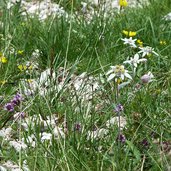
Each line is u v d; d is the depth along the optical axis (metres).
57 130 5.67
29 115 6.24
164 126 5.90
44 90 6.61
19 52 7.78
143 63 7.53
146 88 6.76
